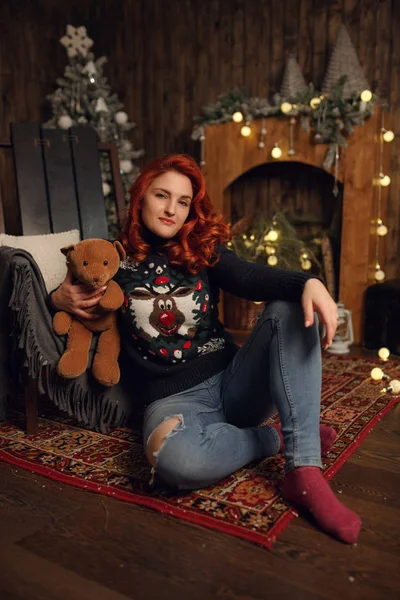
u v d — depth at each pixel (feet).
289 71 10.59
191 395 4.47
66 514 4.00
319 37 10.91
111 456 4.96
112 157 9.00
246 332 10.77
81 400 5.32
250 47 11.64
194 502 4.08
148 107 13.12
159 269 4.56
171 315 4.42
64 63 13.39
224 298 11.00
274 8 11.26
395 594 3.10
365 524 3.86
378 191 10.08
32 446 5.22
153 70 12.91
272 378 4.04
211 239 4.58
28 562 3.42
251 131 10.57
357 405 6.51
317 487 3.79
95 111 10.98
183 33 12.38
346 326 9.41
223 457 4.00
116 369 5.09
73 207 8.32
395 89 10.36
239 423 4.60
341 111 9.50
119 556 3.48
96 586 3.18
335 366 8.37
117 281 4.69
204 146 11.09
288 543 3.60
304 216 11.46
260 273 4.24
